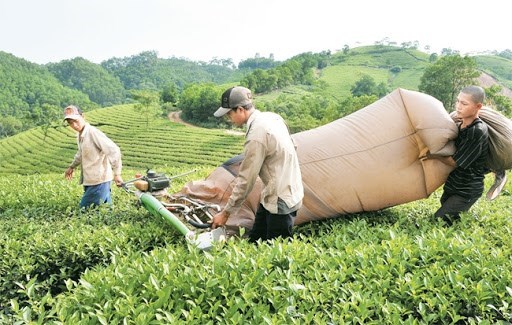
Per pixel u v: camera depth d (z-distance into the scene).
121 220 6.64
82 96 183.25
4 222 7.20
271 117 4.88
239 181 4.86
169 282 3.64
